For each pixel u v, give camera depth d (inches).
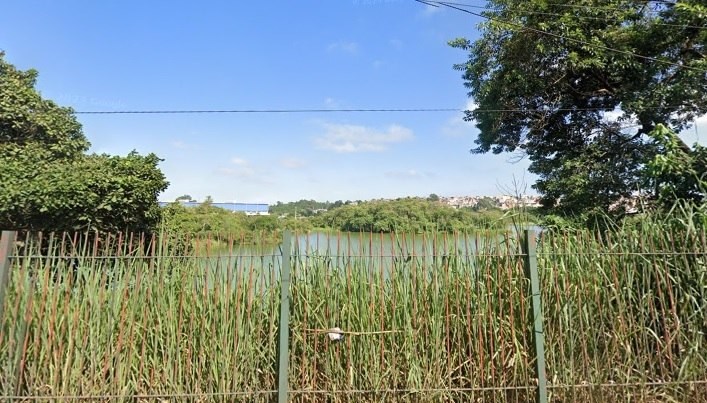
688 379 174.4
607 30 419.2
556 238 193.5
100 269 175.2
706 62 373.4
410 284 181.0
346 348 176.2
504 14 454.6
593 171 437.4
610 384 174.9
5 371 162.9
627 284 182.5
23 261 170.1
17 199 332.2
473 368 176.6
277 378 169.9
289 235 176.2
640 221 202.1
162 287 175.6
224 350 172.9
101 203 347.9
